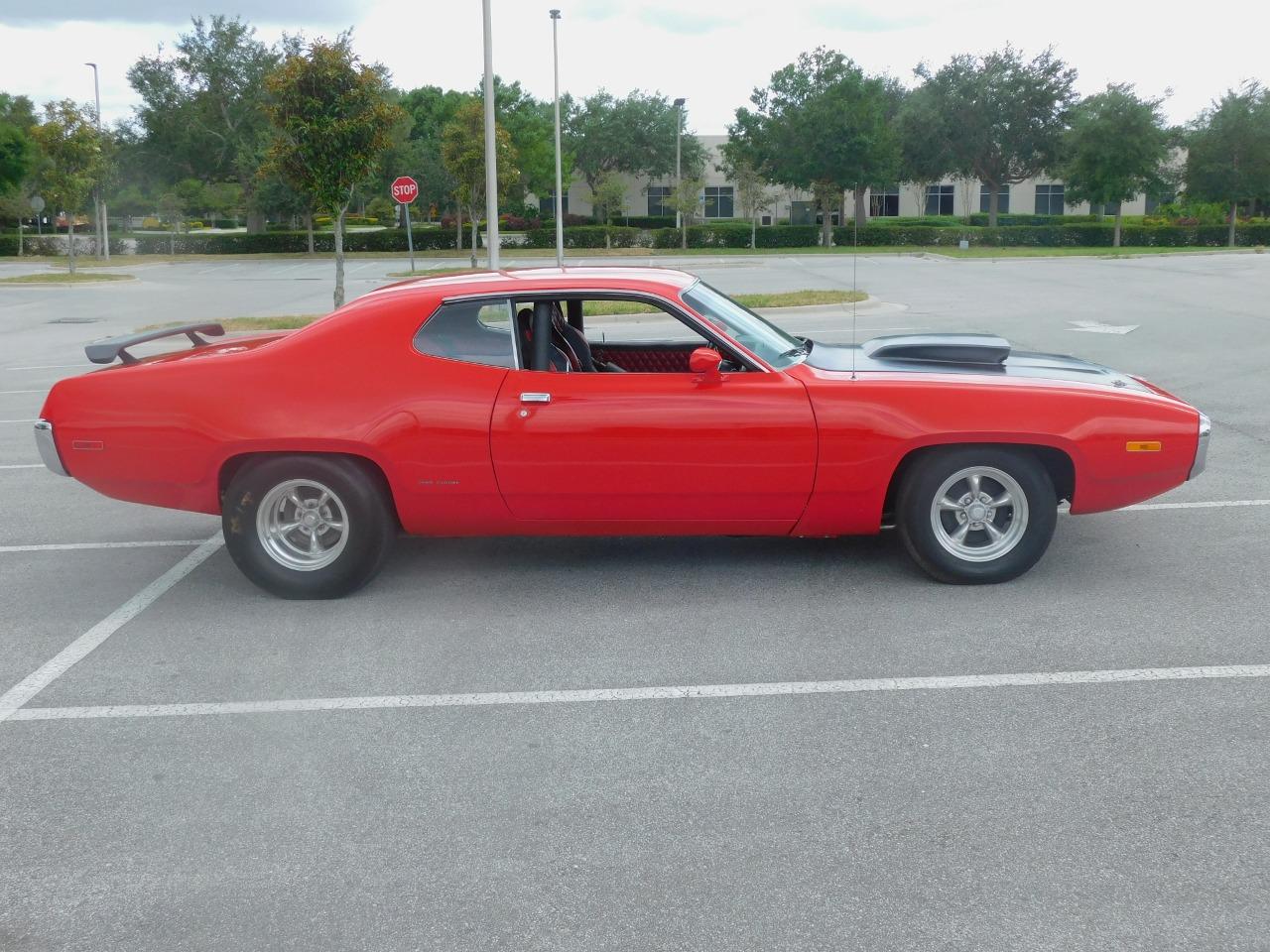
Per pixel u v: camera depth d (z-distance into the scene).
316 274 39.53
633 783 3.83
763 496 5.48
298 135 19.55
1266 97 51.75
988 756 3.95
